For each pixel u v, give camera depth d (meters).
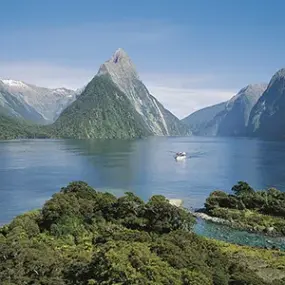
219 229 74.88
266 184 126.50
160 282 29.61
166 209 65.19
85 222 65.19
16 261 37.78
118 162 181.12
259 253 56.84
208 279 32.06
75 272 34.81
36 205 93.44
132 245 35.06
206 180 134.62
